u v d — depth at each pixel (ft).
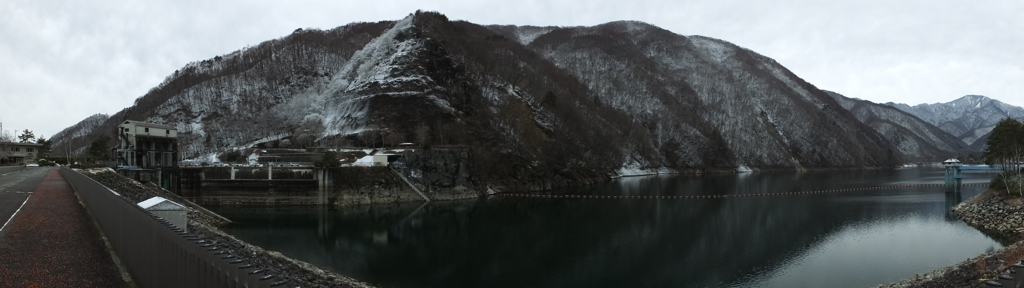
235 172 303.68
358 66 583.99
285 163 337.72
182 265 39.91
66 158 452.76
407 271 144.87
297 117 540.93
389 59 532.32
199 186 301.43
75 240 76.18
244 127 526.57
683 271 145.79
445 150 345.72
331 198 296.71
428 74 500.74
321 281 102.58
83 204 121.29
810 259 156.35
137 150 308.40
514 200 335.06
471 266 152.25
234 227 218.38
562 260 160.25
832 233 201.67
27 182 188.03
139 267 54.24
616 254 168.55
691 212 270.46
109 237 77.30
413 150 338.34
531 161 429.38
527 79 644.69
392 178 316.19
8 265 60.08
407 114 448.65
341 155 350.23
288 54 647.15
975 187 410.11
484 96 515.91
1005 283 33.91
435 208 292.40
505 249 176.86
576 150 520.42
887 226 215.31
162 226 45.47
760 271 143.84
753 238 194.29
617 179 559.38
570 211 278.05
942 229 204.13
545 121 532.32
